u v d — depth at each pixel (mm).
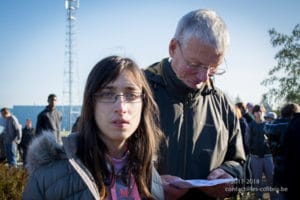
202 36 1970
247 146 6930
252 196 4023
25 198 1647
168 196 2012
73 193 1598
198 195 2154
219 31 2006
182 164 2189
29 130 11359
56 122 9055
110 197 1732
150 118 1890
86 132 1719
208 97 2348
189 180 2047
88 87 1721
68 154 1635
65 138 1695
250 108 8586
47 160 1664
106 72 1688
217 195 2123
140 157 1846
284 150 3959
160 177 1999
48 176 1623
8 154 10789
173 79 2178
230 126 2457
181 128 2199
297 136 3789
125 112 1682
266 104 14977
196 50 1999
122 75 1699
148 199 1825
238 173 2320
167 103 2201
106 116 1682
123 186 1781
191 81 2135
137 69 1773
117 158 1812
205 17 2021
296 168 3811
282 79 16750
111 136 1699
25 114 27328
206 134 2264
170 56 2193
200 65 2051
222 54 2039
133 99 1730
